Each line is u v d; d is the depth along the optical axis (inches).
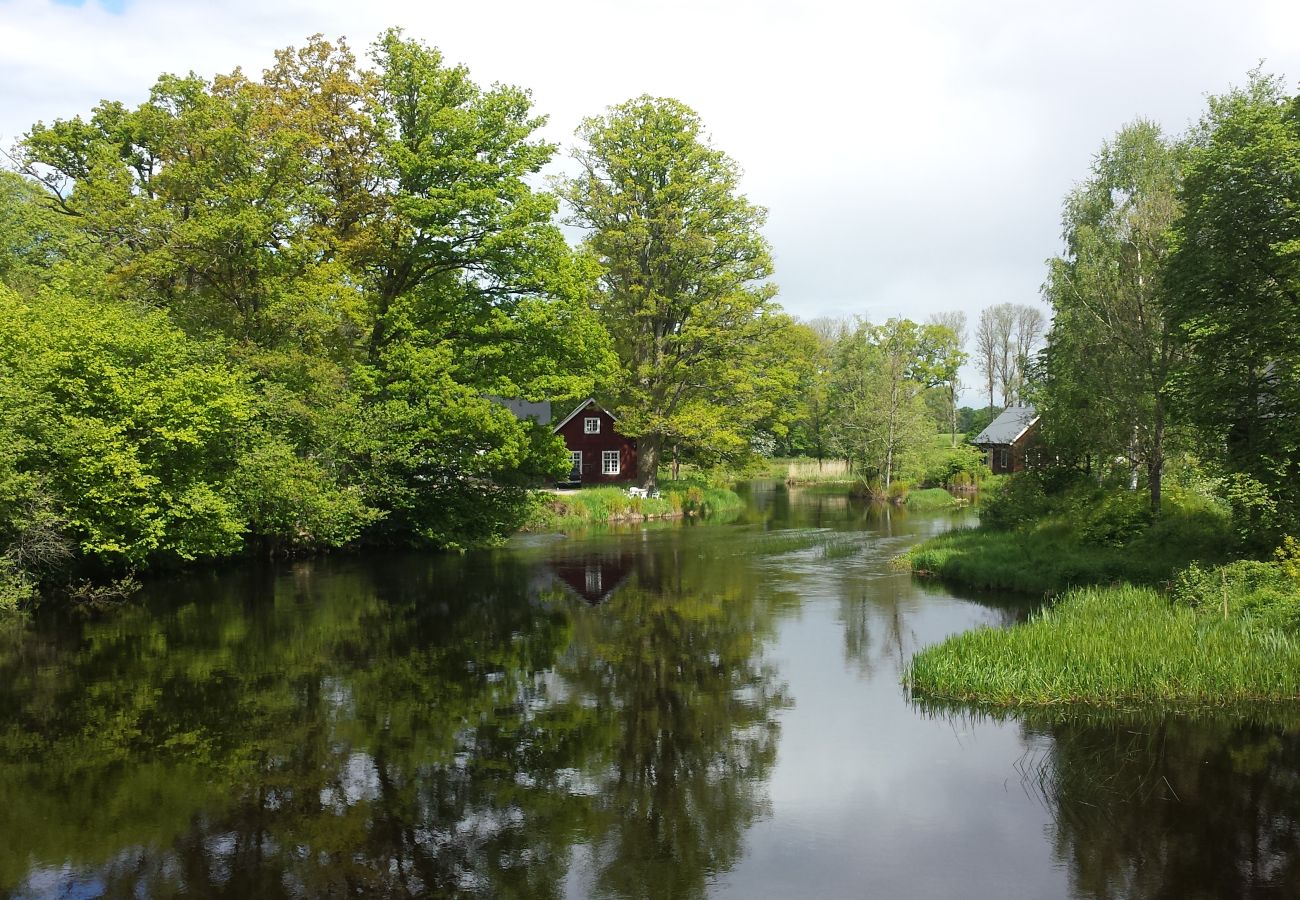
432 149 1020.5
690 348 1658.5
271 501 874.1
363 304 965.2
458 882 293.3
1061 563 784.3
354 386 1013.8
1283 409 606.9
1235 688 462.3
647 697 501.0
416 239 1045.2
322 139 1023.6
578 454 2101.4
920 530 1370.6
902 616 709.3
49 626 668.1
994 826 334.3
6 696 498.3
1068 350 1008.9
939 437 2529.5
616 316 1625.2
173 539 784.3
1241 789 360.8
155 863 305.9
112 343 741.9
